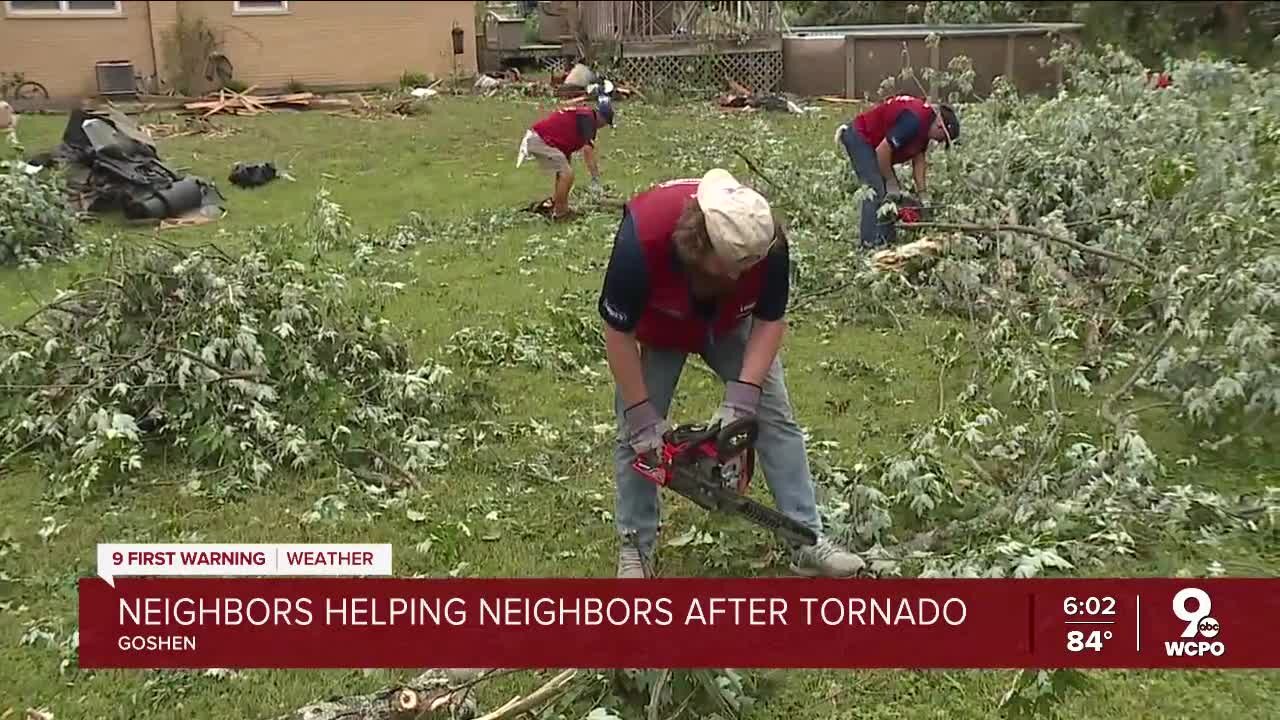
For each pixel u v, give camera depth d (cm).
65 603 371
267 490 451
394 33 1986
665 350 361
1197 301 507
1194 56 1429
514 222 945
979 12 2316
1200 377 492
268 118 1587
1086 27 1770
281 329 501
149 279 520
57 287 748
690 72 1944
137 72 1841
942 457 466
